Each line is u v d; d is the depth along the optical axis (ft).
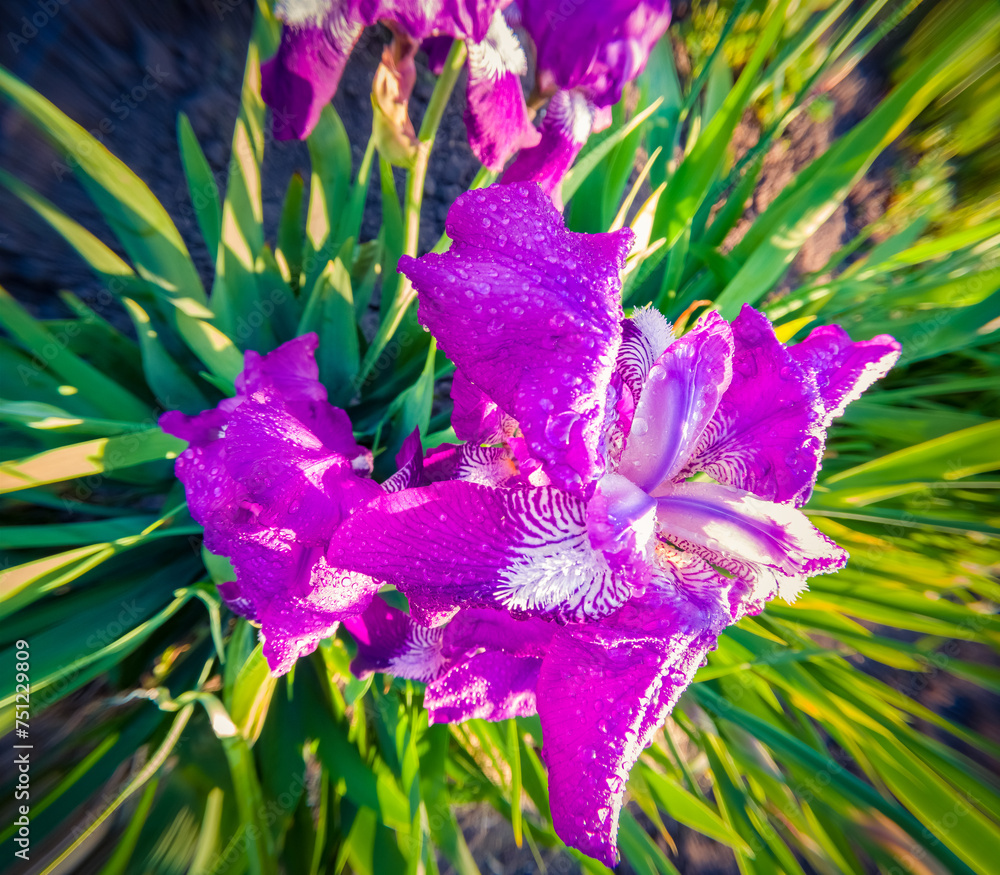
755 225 0.92
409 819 0.54
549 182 0.64
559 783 0.38
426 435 0.66
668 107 1.05
